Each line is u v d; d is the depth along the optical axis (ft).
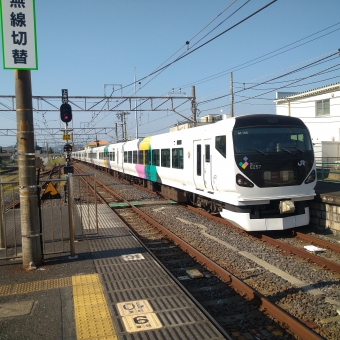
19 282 17.19
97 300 14.99
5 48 17.39
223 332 12.75
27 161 18.71
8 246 24.20
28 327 12.82
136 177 75.66
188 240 28.94
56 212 37.29
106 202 48.91
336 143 84.69
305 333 13.70
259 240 28.60
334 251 25.22
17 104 18.25
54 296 15.49
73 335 12.23
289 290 18.26
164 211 42.42
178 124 86.79
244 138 29.19
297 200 29.63
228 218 31.37
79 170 140.77
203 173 35.29
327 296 17.62
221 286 19.25
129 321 13.09
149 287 16.38
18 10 17.42
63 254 21.80
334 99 87.97
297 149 29.96
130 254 21.79
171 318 13.29
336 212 29.53
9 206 48.29
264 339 13.89
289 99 99.50
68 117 43.27
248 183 28.58
